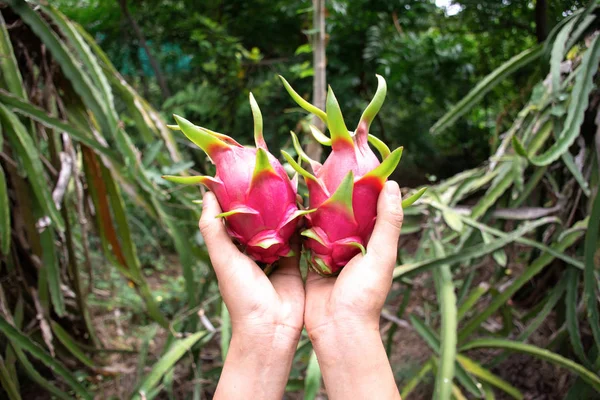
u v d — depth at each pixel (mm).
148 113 1051
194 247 1073
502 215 911
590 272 750
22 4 817
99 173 981
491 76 974
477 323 872
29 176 805
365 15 2170
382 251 388
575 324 806
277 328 403
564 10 1417
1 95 791
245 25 2406
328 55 2168
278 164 412
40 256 938
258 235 398
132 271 1018
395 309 1368
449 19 2338
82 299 1045
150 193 930
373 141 409
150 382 834
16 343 808
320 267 403
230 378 399
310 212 394
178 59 2564
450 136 3031
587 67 756
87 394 837
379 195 396
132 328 1497
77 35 883
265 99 2166
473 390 781
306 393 743
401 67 2246
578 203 911
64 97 971
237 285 405
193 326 1001
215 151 406
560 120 839
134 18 2342
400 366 1070
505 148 928
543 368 972
